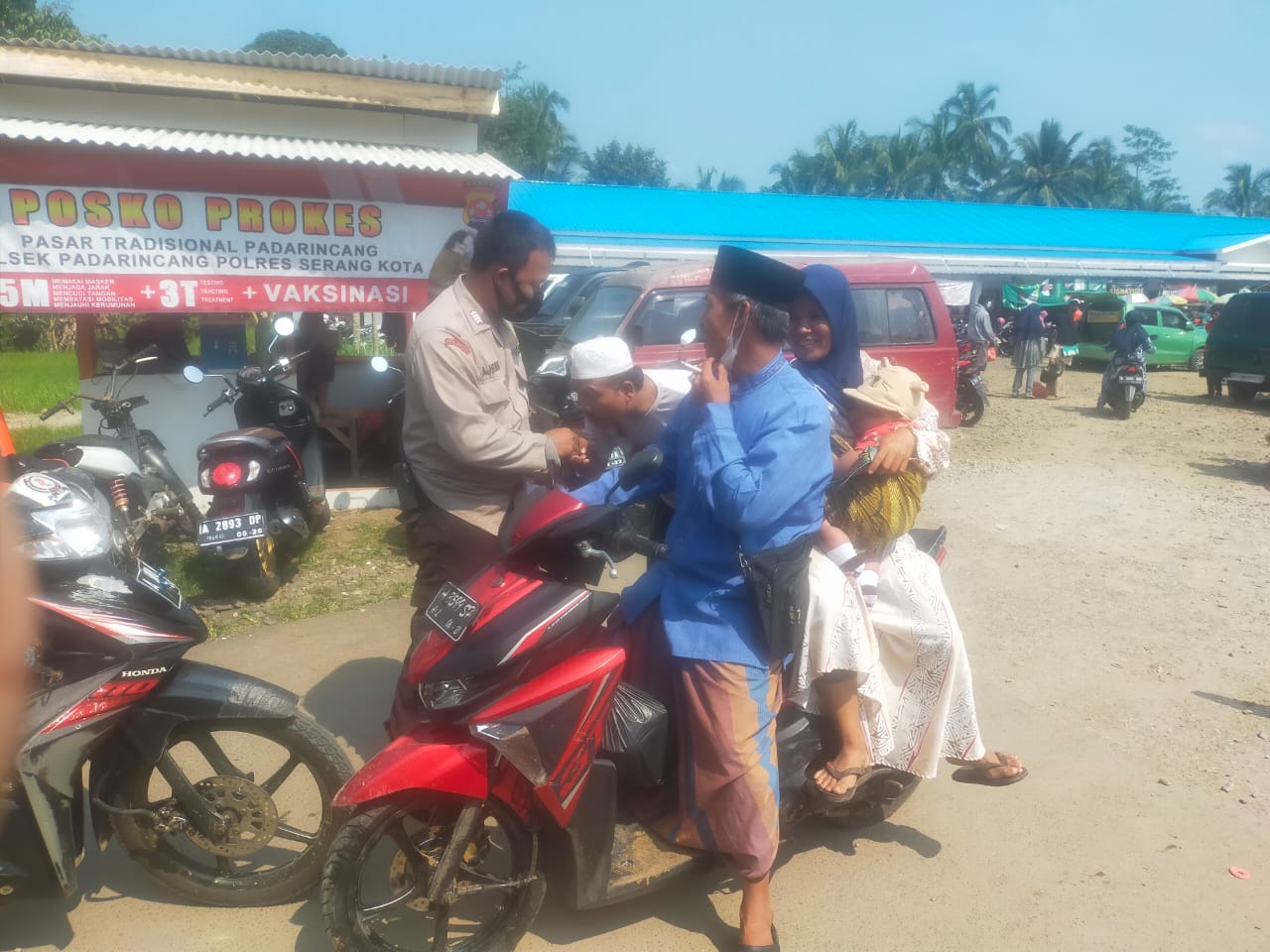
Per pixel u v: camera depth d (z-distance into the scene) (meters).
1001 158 68.19
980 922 3.17
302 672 4.82
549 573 2.82
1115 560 7.02
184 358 7.12
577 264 20.34
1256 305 16.19
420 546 3.56
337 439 8.16
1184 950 3.05
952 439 12.16
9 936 3.00
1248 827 3.71
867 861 3.47
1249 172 82.06
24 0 25.97
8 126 5.96
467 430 3.22
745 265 2.70
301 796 3.76
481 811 2.72
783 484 2.66
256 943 2.99
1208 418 14.57
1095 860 3.50
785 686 3.08
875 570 3.23
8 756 0.78
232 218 6.52
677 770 3.04
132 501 5.55
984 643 5.46
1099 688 4.90
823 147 65.12
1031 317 16.89
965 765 3.54
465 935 2.99
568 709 2.70
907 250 24.75
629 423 3.81
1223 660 5.28
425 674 2.66
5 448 5.32
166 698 2.91
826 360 3.33
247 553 5.41
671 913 3.17
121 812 2.94
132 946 2.97
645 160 72.81
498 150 54.12
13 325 22.78
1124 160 83.12
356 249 6.81
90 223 6.25
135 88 6.32
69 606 2.76
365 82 6.71
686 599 2.90
